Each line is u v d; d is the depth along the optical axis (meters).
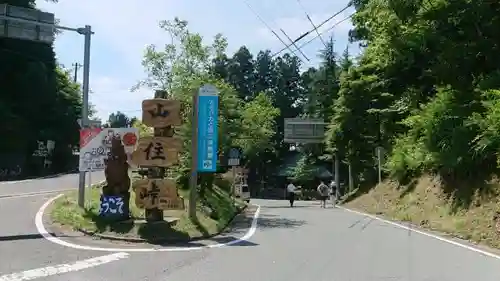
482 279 7.99
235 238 12.77
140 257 9.45
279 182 71.19
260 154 65.88
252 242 12.02
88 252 9.70
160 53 22.78
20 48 49.62
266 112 45.81
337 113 35.19
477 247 11.67
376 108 32.78
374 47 27.94
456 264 9.34
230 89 21.48
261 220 18.42
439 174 18.83
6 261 8.55
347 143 34.72
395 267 8.94
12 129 47.19
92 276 7.65
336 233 14.09
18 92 49.66
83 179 14.79
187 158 18.91
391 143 30.08
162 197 12.49
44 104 53.12
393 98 31.05
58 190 22.77
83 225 12.27
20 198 18.34
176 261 9.16
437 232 14.70
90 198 15.73
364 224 16.94
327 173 63.00
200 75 21.92
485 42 18.47
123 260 9.06
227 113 21.09
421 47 21.14
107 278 7.55
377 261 9.51
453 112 17.42
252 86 77.62
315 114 60.00
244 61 77.69
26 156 50.84
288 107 75.44
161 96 13.35
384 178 29.70
